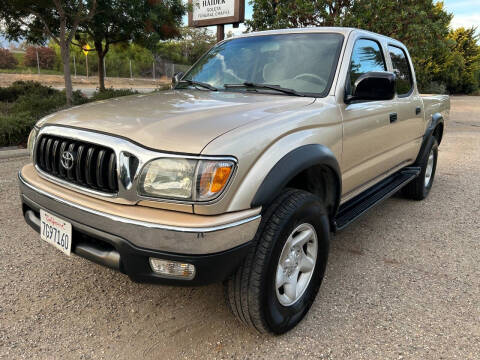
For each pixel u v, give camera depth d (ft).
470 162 24.22
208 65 11.20
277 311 7.24
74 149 6.98
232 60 10.77
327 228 8.13
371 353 7.20
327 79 9.07
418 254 11.28
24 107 36.35
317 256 8.14
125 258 6.25
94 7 38.91
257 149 6.46
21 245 10.93
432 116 15.38
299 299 7.91
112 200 6.46
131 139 6.35
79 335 7.52
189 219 5.91
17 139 24.38
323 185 8.74
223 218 6.02
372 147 10.34
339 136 8.58
